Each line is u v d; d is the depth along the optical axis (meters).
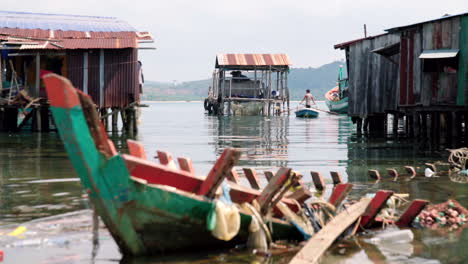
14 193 13.48
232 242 9.35
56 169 17.47
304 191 10.44
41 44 31.67
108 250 9.03
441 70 25.22
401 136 31.61
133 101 32.72
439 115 26.45
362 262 8.77
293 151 24.33
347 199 13.17
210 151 24.45
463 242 9.80
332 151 24.16
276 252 9.17
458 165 17.98
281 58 58.22
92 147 7.84
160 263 8.53
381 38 31.25
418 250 9.38
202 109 111.31
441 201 13.13
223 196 9.05
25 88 31.66
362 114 32.81
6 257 8.66
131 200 8.05
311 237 9.30
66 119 7.66
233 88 58.03
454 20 23.81
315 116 57.88
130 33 34.75
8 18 36.00
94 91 32.22
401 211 11.95
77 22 36.38
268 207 9.43
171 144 27.78
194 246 9.03
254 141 29.75
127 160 8.24
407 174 17.23
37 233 9.88
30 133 31.30
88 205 12.09
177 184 8.88
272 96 59.03
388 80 30.55
